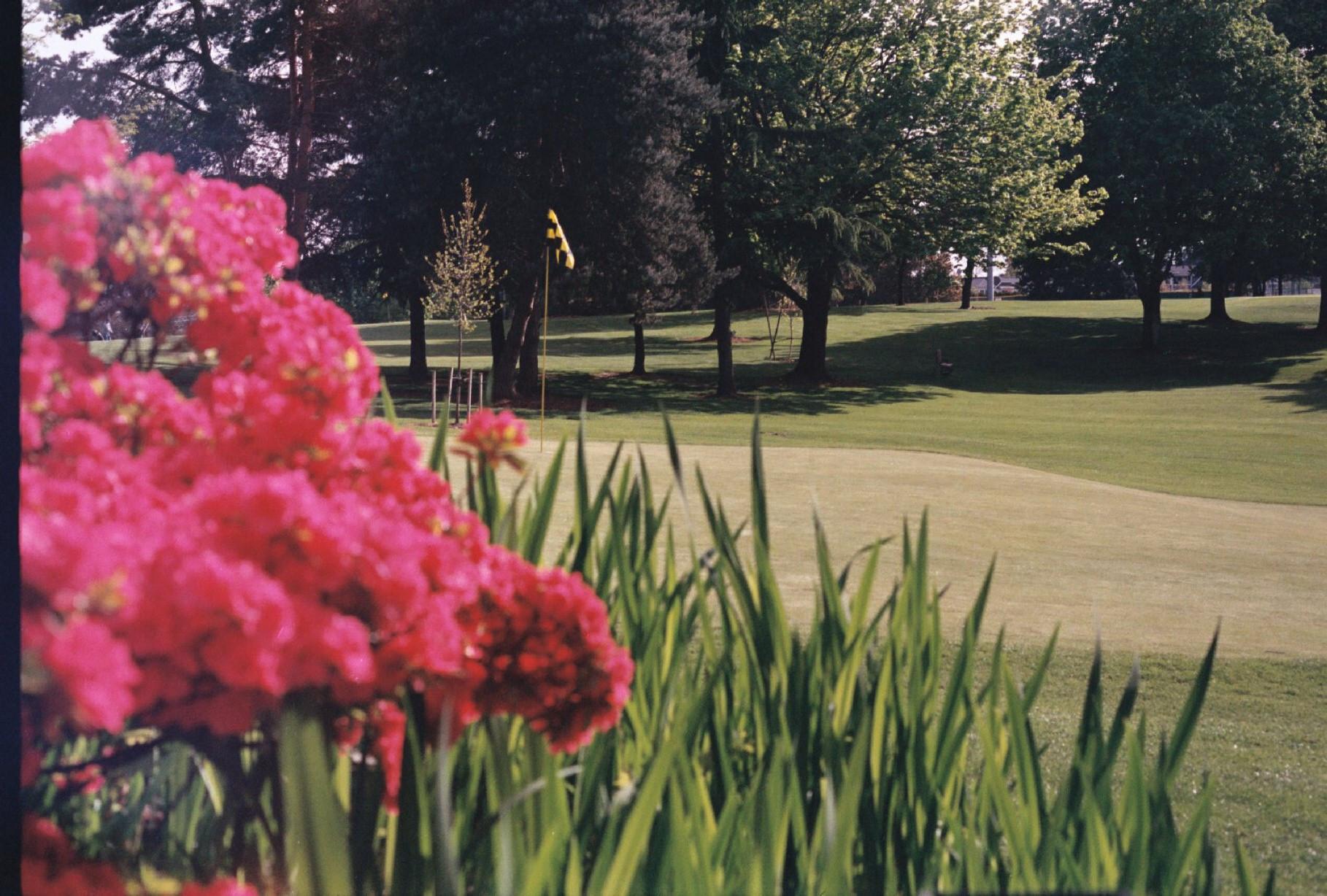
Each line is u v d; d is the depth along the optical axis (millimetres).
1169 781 2289
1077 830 2184
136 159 1837
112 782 1937
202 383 1881
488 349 50094
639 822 1573
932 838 2252
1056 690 6348
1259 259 53812
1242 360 46594
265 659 1371
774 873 1744
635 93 28922
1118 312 61906
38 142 1740
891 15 37031
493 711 1887
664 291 32562
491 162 28578
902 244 37500
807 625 7016
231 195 1968
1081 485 17188
